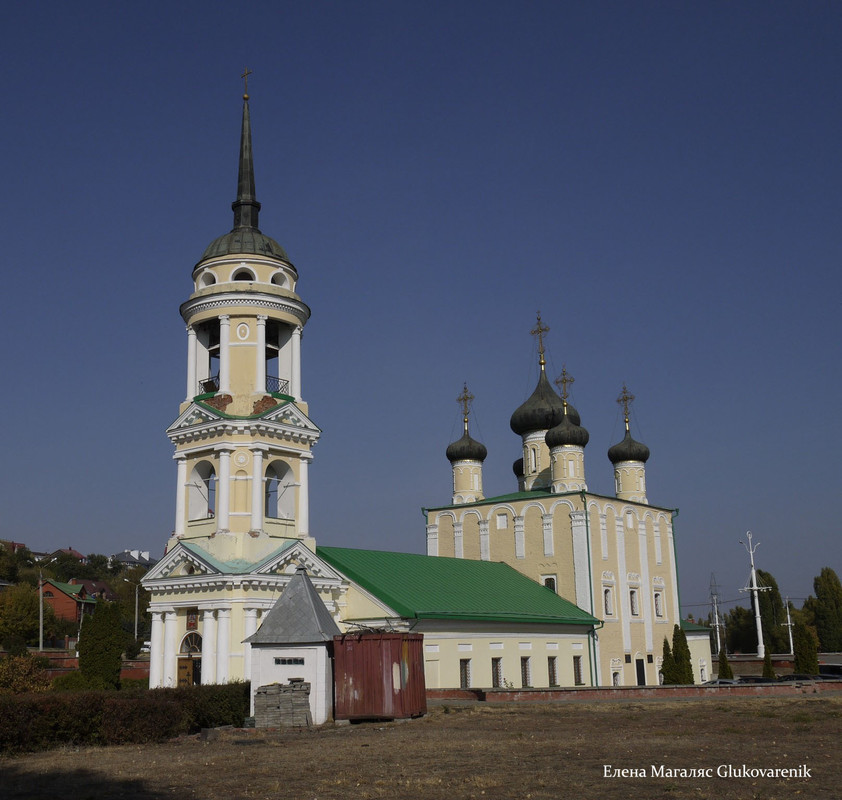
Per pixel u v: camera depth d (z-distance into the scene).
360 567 55.81
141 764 26.06
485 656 56.88
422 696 39.50
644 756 25.25
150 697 33.59
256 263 52.38
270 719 35.97
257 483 49.44
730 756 25.05
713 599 126.31
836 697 42.03
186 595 48.66
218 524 48.81
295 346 53.44
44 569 186.88
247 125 56.59
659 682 76.06
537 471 81.88
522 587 68.00
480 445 82.69
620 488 83.62
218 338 54.28
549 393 82.81
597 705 40.81
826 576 129.75
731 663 93.75
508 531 74.38
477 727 33.78
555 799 19.41
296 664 37.78
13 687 54.59
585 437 75.25
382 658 37.56
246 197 55.19
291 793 20.83
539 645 61.97
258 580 47.28
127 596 155.62
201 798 20.56
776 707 38.41
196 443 50.97
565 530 71.44
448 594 58.00
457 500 81.69
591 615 68.81
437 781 21.66
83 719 31.08
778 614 129.88
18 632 108.81
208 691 36.44
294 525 51.66
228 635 46.56
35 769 25.42
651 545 79.38
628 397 85.19
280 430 50.84
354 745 29.12
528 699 45.00
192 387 52.50
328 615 39.38
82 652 58.44
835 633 126.94
